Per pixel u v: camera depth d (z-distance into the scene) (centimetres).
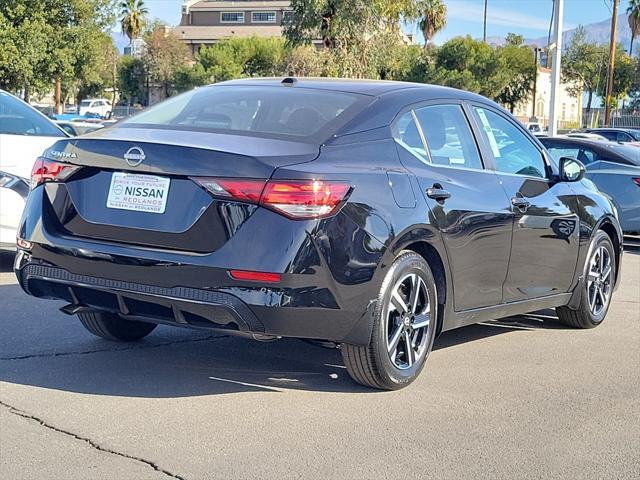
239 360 421
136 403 351
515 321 543
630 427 348
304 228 324
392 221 352
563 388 399
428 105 408
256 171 324
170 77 5278
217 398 362
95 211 351
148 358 418
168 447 306
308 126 363
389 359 365
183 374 393
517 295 446
